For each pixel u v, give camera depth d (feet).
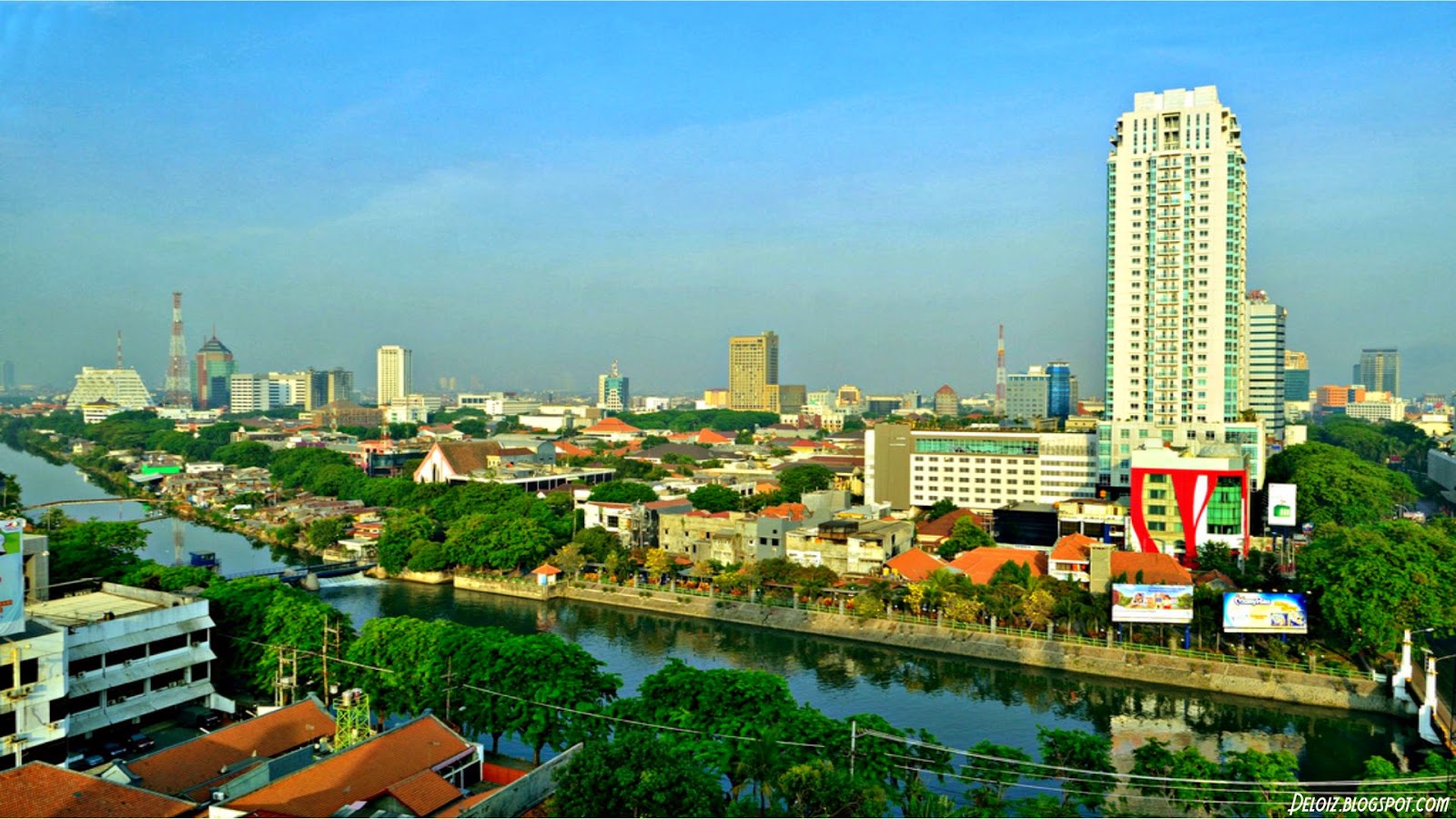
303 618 413.59
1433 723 389.19
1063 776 301.22
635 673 487.20
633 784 247.50
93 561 517.96
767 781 292.20
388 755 278.05
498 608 631.97
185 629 387.14
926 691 461.78
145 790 253.03
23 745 312.09
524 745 386.32
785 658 517.14
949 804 302.45
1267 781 279.69
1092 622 502.38
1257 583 538.06
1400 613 437.99
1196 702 445.37
